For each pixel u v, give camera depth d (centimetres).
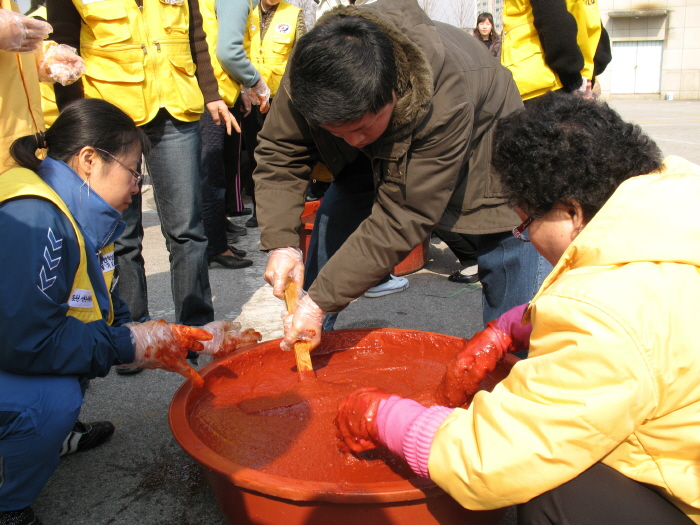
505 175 125
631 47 2458
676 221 108
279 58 506
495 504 117
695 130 1190
